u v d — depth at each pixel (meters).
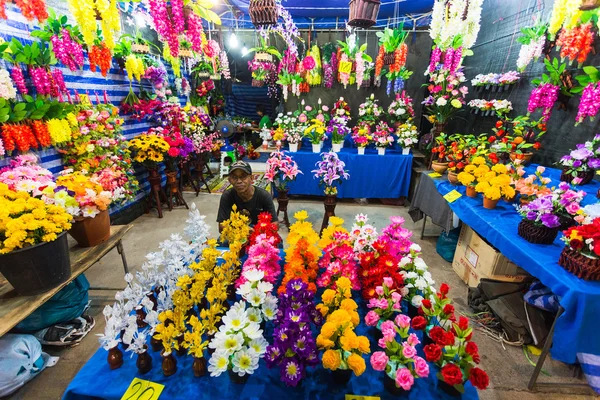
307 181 4.59
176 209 4.43
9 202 1.48
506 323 2.02
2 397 1.62
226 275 1.27
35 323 1.93
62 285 1.66
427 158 4.38
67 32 2.61
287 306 1.06
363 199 4.87
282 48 5.15
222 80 6.75
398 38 4.26
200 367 1.00
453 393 0.94
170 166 4.23
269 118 7.03
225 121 6.17
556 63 2.47
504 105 3.21
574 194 1.69
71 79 3.07
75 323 2.07
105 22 2.36
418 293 1.29
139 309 1.18
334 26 5.84
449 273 2.84
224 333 0.90
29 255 1.48
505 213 2.27
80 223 1.96
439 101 3.69
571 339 1.44
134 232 3.68
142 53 3.85
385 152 4.75
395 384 0.94
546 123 2.80
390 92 5.03
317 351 1.03
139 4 3.63
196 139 4.87
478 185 2.35
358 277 1.37
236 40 5.41
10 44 2.37
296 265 1.30
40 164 2.72
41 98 2.56
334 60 4.73
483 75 3.63
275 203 4.60
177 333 0.99
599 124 2.27
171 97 4.82
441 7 3.15
